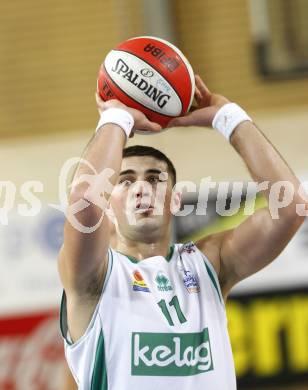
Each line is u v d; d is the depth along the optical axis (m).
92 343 9.50
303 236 23.75
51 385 23.39
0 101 28.50
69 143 27.86
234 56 28.39
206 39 28.45
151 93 9.77
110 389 9.38
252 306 23.75
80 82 28.50
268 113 28.17
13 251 23.75
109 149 9.34
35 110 28.45
